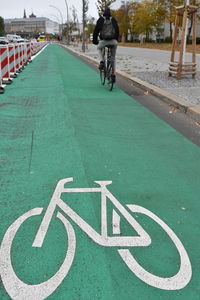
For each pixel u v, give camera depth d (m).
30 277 2.33
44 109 7.39
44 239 2.73
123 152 4.77
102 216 3.07
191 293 2.21
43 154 4.66
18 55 15.01
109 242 2.70
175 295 2.19
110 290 2.22
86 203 3.30
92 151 4.77
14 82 11.79
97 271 2.39
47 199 3.38
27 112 7.11
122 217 3.06
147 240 2.73
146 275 2.36
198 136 5.59
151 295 2.18
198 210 3.22
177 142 5.26
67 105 7.74
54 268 2.41
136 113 7.15
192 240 2.75
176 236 2.79
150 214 3.13
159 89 9.25
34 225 2.92
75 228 2.88
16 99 8.52
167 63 18.30
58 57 26.80
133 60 20.70
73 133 5.56
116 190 3.59
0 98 8.62
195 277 2.35
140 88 10.45
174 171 4.13
